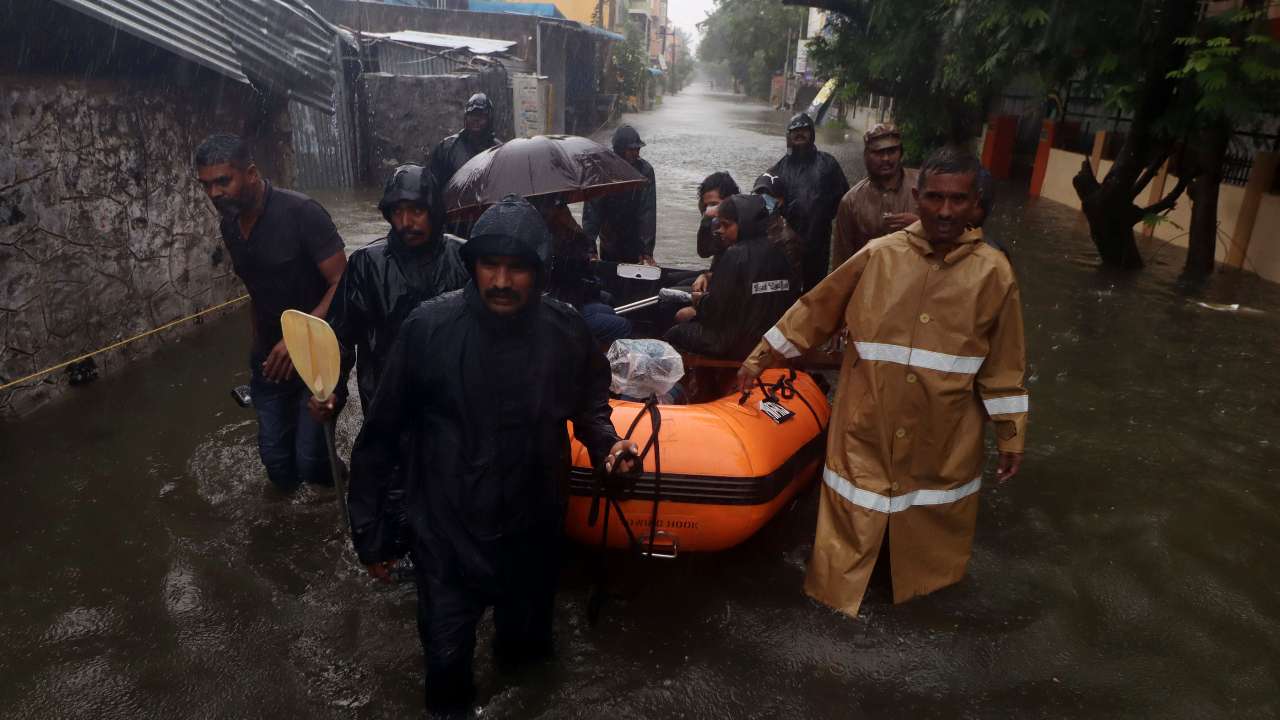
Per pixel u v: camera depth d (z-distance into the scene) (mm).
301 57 7598
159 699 2867
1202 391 5953
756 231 4156
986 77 10227
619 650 3164
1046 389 5934
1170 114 8617
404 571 3469
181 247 6332
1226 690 3061
